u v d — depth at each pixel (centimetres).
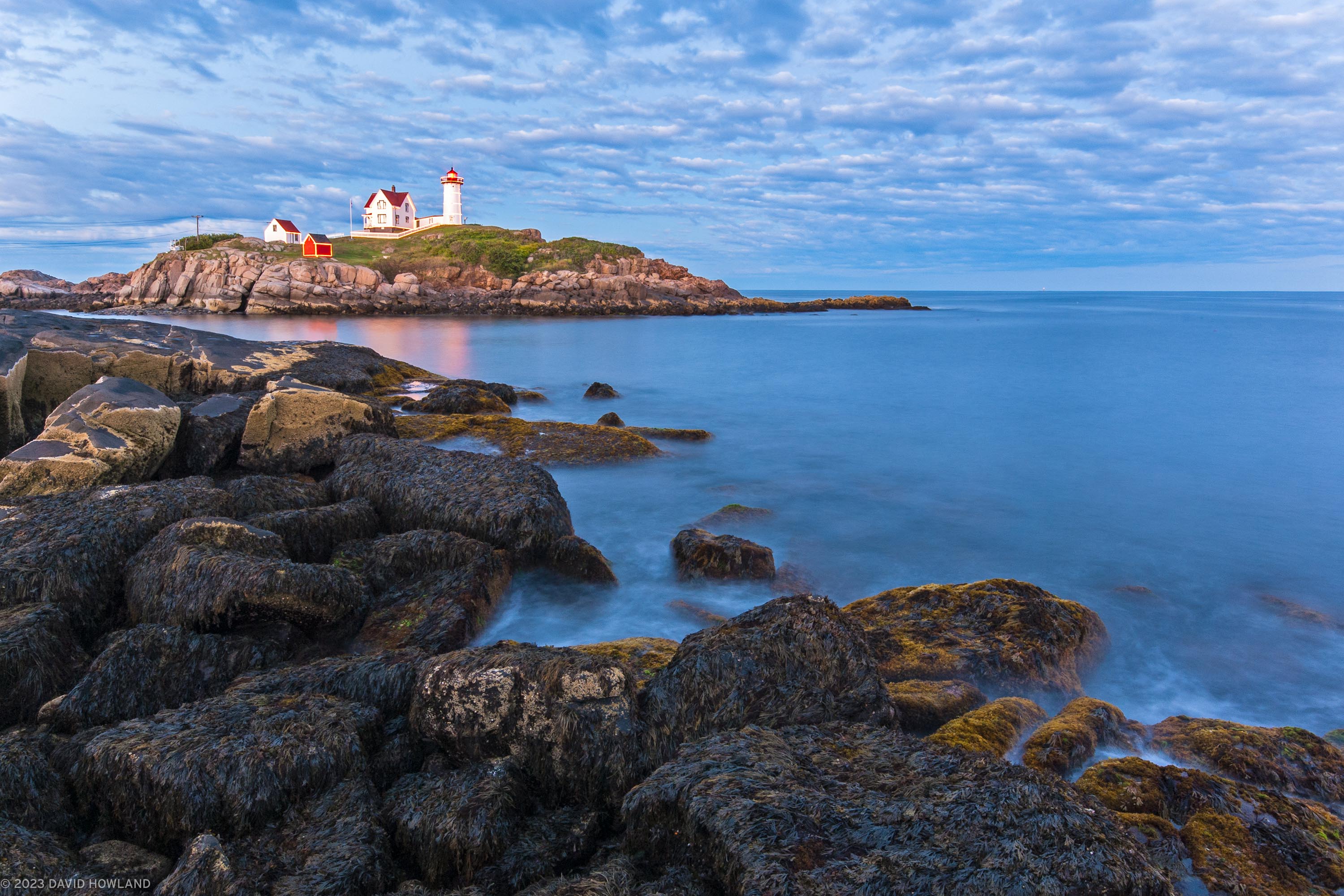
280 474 1387
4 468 1043
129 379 1341
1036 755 623
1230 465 1950
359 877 442
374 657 662
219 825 484
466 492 1094
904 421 2528
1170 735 689
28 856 445
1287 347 5481
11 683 630
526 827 495
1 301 9981
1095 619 929
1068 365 4253
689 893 397
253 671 693
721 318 9956
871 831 391
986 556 1291
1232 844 506
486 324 8025
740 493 1591
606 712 543
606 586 1039
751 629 629
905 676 773
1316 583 1194
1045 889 355
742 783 433
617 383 3475
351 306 9344
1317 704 839
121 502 894
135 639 661
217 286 9300
